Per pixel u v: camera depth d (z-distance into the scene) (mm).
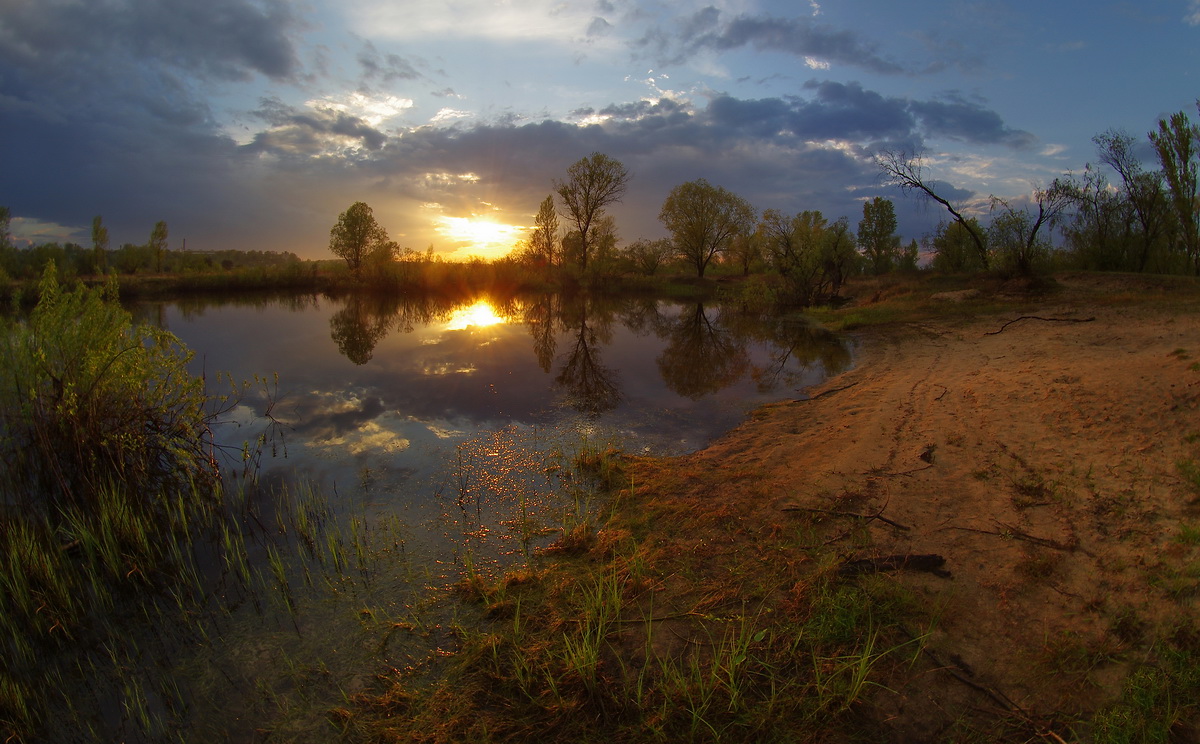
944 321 16391
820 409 8648
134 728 3143
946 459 5965
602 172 39938
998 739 2832
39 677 3535
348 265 43250
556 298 32625
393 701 3244
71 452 5879
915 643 3475
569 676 3301
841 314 20984
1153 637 3270
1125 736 2707
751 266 45250
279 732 3084
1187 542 3865
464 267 36094
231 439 7750
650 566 4453
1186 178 22062
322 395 10055
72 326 6094
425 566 4648
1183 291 16922
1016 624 3561
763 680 3273
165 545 5004
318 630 3895
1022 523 4570
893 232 43438
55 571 4418
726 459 6758
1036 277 19641
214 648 3746
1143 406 6039
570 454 7105
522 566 4605
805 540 4699
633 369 12594
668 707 3043
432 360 13359
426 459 7012
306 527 5211
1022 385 7902
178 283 31359
